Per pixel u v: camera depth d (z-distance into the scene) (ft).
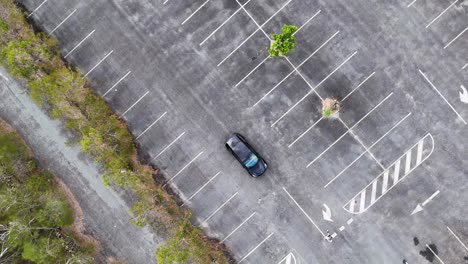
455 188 82.79
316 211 84.58
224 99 84.89
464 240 82.94
